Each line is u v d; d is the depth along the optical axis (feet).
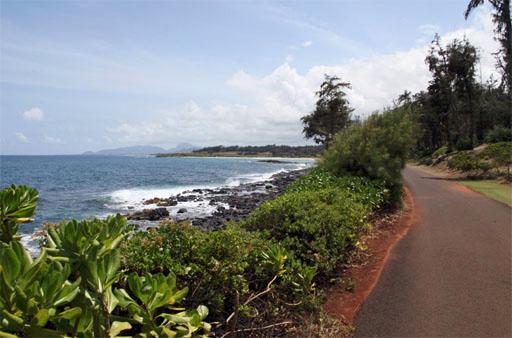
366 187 34.99
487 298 17.03
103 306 7.11
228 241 13.55
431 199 49.01
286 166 275.18
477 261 22.35
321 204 21.68
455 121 178.91
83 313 6.59
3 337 5.24
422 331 14.12
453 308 16.02
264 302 14.19
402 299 16.92
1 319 5.50
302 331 13.69
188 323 8.36
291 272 15.33
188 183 126.11
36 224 51.42
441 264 21.77
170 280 7.72
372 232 29.27
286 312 14.56
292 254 16.53
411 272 20.43
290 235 19.13
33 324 5.42
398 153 42.60
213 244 13.25
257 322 13.61
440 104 156.56
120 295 7.50
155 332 7.63
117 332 7.45
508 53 82.28
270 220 20.04
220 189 100.83
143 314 7.47
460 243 26.48
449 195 52.95
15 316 5.36
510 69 84.48
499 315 15.38
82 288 6.80
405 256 23.36
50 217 58.18
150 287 7.52
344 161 43.04
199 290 12.47
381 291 17.80
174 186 114.32
